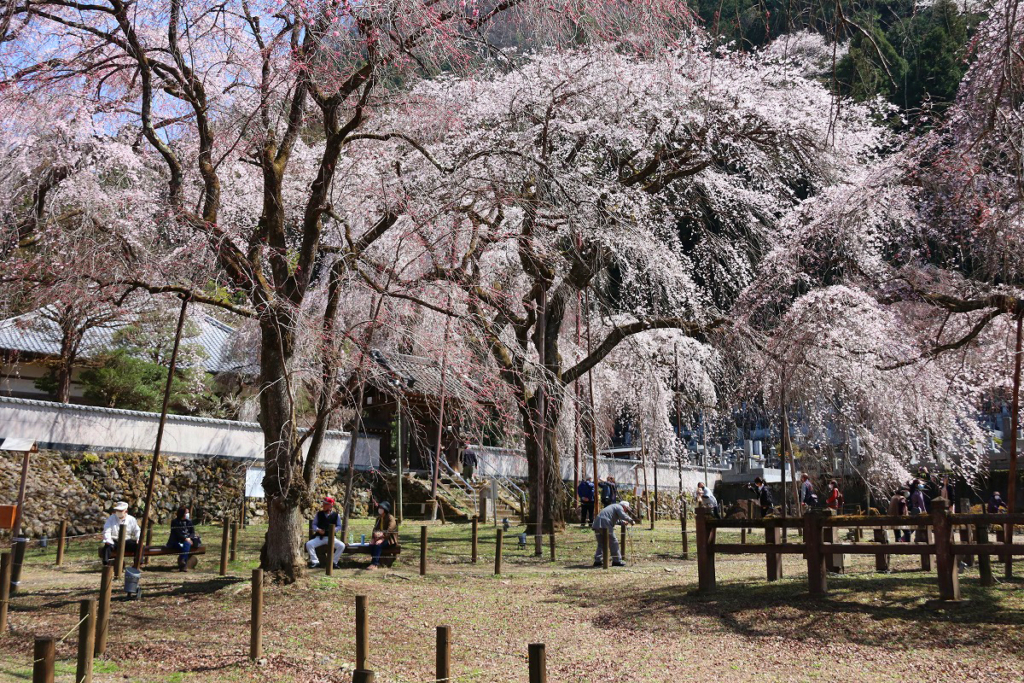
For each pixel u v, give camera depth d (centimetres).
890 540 1962
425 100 1445
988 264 1237
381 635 931
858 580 1110
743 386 2062
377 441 2531
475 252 1529
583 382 2384
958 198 1271
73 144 1488
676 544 1856
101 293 1154
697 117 1892
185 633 908
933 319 1505
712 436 3341
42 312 1617
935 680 697
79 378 2170
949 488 2500
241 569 1364
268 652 831
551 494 2012
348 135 1291
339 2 1116
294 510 1196
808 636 866
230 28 1270
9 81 1224
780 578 1210
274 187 1236
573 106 1864
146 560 1395
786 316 1719
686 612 1023
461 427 1689
